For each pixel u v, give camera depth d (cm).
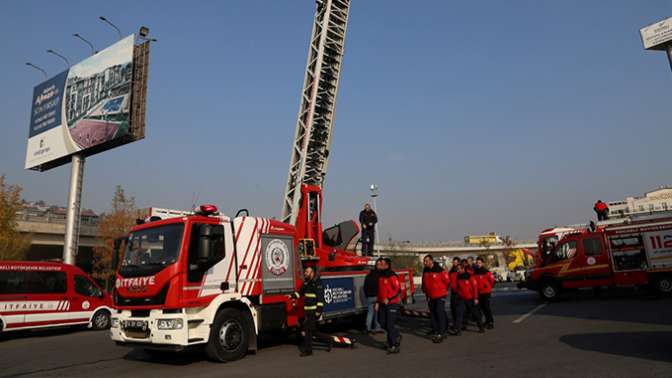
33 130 2748
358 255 1415
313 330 913
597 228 1925
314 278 938
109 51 2392
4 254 2736
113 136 2264
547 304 1730
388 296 902
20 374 823
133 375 788
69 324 1517
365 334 1186
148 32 2333
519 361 747
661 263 1683
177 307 816
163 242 876
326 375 709
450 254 8044
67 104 2555
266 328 960
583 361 718
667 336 892
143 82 2273
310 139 1532
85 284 1602
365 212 1477
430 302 1052
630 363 684
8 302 1373
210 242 862
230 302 910
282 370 766
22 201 2883
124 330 893
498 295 2506
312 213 1369
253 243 970
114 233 3481
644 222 1806
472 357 805
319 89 1570
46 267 1498
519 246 7850
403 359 819
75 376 794
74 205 2430
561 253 1831
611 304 1573
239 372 766
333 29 1596
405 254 6134
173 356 972
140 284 856
